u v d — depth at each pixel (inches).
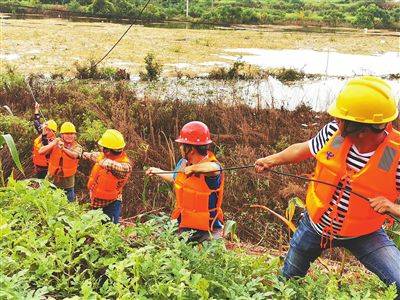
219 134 472.7
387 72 1091.3
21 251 140.6
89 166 401.7
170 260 140.0
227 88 820.6
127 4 2021.4
